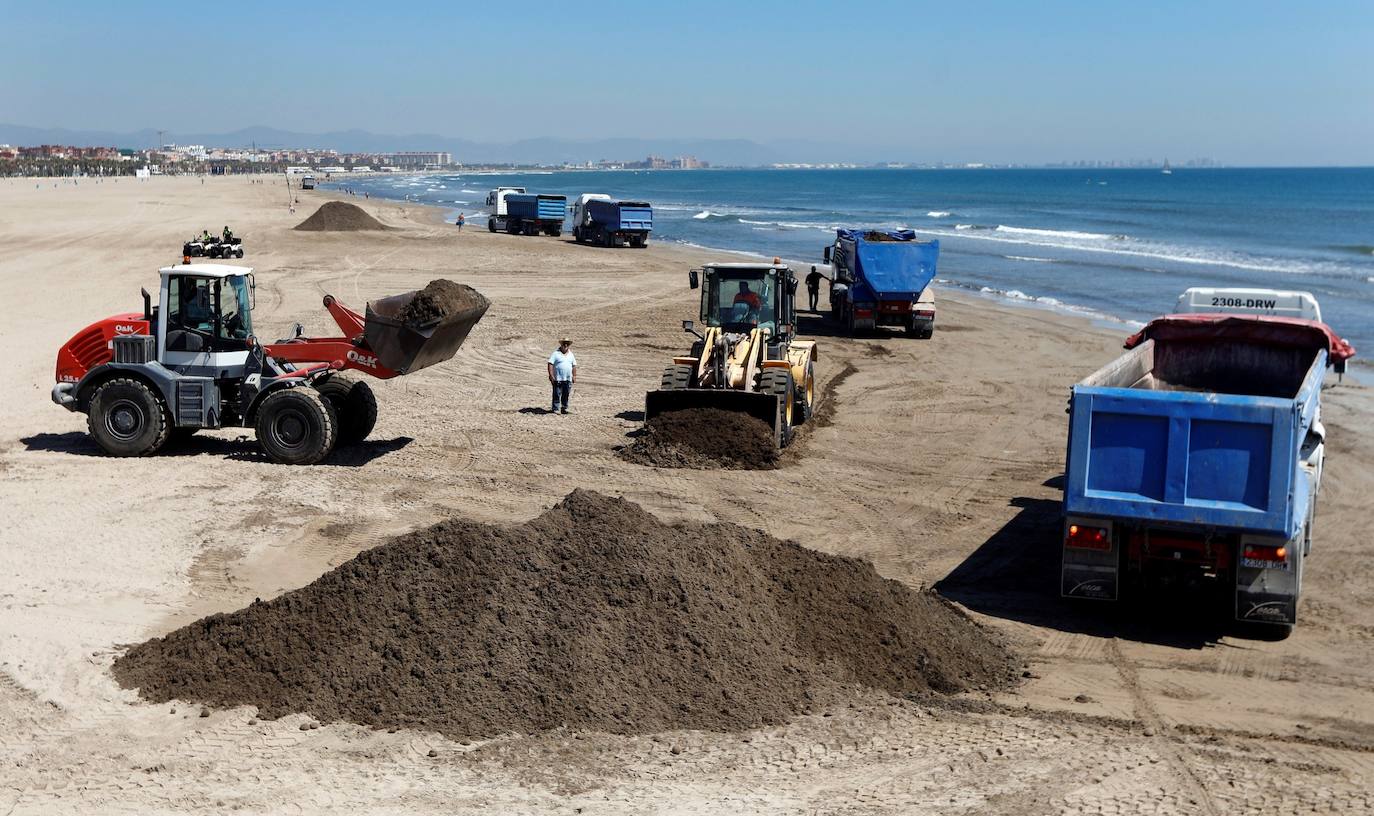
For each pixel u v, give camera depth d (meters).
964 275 47.44
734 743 8.62
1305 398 10.84
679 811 7.59
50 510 14.60
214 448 18.06
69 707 9.12
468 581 9.86
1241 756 8.59
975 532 14.57
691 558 10.30
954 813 7.59
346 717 8.86
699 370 18.31
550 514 10.78
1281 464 10.35
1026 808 7.67
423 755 8.34
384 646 9.42
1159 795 7.91
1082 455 10.98
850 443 19.27
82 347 17.53
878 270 30.58
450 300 17.03
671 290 41.12
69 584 12.02
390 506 15.05
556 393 21.02
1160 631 11.36
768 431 17.67
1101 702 9.67
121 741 8.57
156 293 37.69
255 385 17.16
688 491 16.03
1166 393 10.66
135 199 110.44
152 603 11.57
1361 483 16.70
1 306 34.72
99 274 43.19
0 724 8.84
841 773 8.20
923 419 21.20
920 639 10.28
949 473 17.41
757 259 53.84
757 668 9.48
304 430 16.97
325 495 15.48
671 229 83.06
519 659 9.21
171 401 17.12
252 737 8.61
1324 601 12.16
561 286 42.22
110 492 15.48
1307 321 14.69
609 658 9.26
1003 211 114.19
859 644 10.09
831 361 27.52
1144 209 115.94
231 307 17.22
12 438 18.53
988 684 9.98
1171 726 9.17
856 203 141.25
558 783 7.96
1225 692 9.89
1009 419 21.23
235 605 11.58
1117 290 42.03
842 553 13.66
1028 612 11.88
